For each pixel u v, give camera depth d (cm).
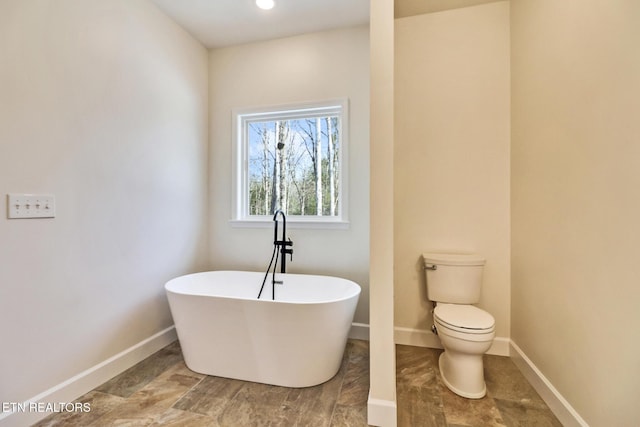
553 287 155
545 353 163
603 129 117
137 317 205
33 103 144
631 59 103
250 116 278
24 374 141
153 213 220
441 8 219
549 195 159
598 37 120
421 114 227
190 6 221
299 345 171
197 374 189
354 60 247
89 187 172
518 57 198
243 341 179
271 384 177
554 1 154
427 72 225
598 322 121
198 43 269
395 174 232
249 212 286
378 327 144
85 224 170
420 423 145
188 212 257
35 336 145
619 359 109
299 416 149
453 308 190
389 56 142
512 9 207
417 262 229
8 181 135
